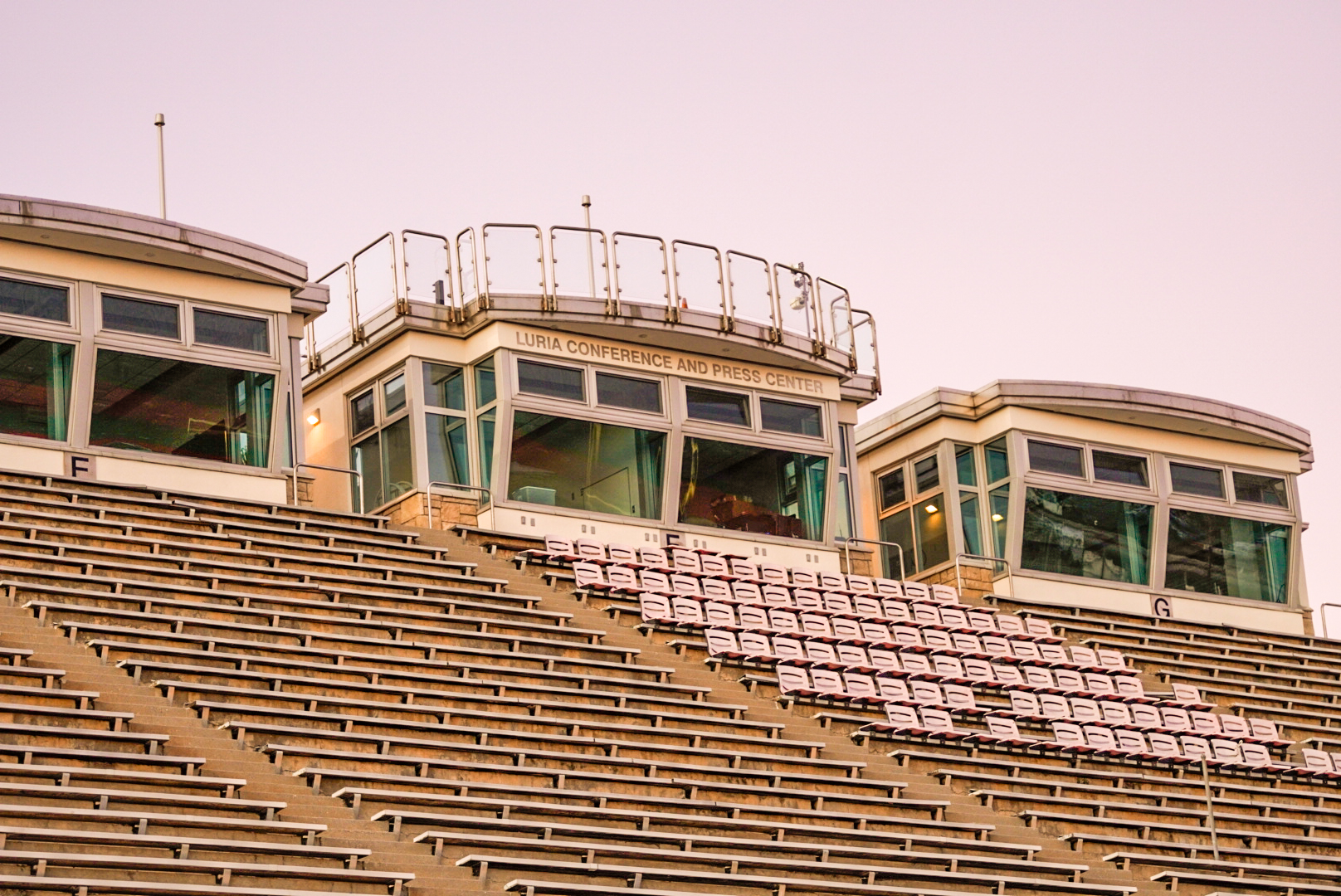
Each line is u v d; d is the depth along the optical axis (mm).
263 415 27562
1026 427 34125
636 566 28281
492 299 29234
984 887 22234
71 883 16047
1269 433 36156
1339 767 30016
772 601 28875
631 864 20234
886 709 26516
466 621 24719
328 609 23734
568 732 22750
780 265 31875
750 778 23219
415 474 29000
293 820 18922
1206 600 35156
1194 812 26656
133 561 23281
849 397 33719
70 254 26406
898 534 34969
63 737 18578
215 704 20266
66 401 26062
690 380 30859
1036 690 29438
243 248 27500
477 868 18891
